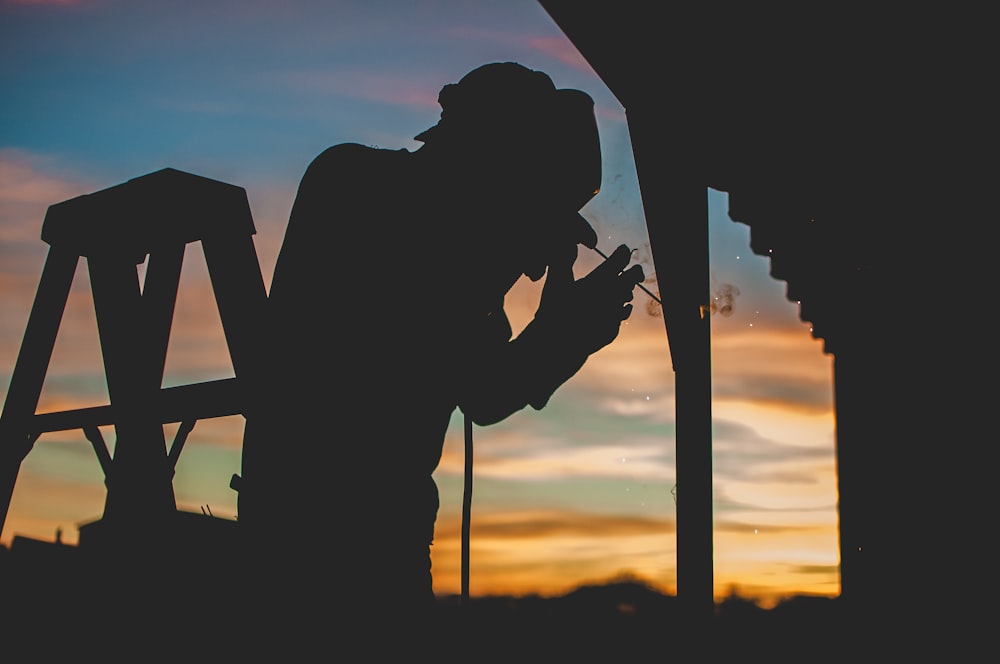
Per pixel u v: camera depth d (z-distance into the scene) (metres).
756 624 3.87
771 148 2.64
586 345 2.11
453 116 1.92
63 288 2.32
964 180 2.74
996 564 2.99
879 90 2.45
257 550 1.74
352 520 1.78
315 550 1.75
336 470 1.78
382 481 1.82
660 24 2.03
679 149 2.05
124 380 2.07
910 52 2.35
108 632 1.83
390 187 1.85
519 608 4.27
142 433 2.02
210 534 1.91
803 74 2.36
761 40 2.19
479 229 1.93
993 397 2.98
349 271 1.82
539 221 1.99
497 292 2.02
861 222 3.20
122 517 1.97
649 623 3.27
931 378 3.27
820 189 2.96
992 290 2.90
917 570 3.32
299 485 1.77
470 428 2.06
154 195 2.11
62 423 2.22
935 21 2.30
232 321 1.96
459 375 1.98
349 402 1.81
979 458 3.05
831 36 2.30
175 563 1.87
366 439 1.81
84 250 2.26
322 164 1.86
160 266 2.10
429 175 1.91
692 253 2.06
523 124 1.90
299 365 1.79
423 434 1.91
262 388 1.81
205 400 1.95
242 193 2.05
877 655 3.39
